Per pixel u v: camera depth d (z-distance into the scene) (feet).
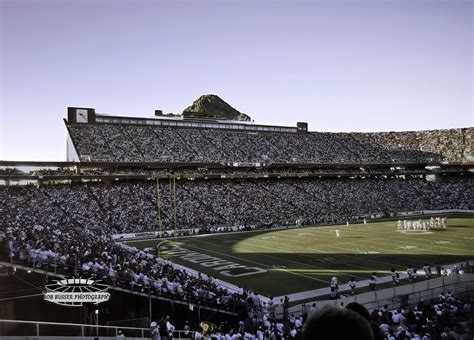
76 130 245.24
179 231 196.24
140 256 110.42
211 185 253.44
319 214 246.27
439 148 324.80
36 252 72.02
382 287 97.40
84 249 92.12
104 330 41.83
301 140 322.75
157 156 243.19
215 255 141.08
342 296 89.97
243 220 222.07
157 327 49.44
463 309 68.13
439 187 299.79
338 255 137.08
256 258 135.03
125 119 267.18
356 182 299.58
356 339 5.64
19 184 204.44
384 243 157.28
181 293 76.33
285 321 70.95
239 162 261.85
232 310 76.48
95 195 208.95
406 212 263.70
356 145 334.24
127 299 71.97
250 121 326.85
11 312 67.15
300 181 286.66
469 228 191.31
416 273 107.34
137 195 219.41
